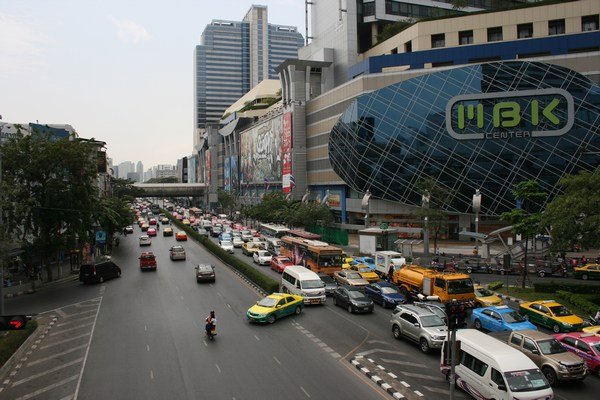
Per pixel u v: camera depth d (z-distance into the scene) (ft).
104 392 61.67
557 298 109.60
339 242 233.55
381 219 259.39
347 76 330.13
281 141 357.61
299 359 73.20
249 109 507.71
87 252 193.36
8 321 62.49
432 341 74.13
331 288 121.29
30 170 139.44
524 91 219.41
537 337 67.36
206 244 229.25
